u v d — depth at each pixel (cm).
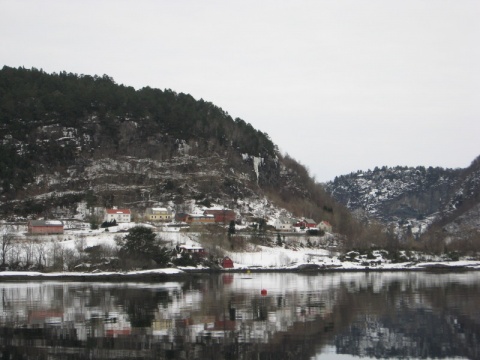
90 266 15812
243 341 6134
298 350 5762
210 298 10025
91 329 6781
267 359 5394
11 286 12950
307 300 9700
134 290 11794
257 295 10550
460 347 5931
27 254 16238
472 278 15550
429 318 7712
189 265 17988
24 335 6425
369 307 8762
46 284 13550
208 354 5541
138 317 7688
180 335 6425
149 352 5606
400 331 6756
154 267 16338
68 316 7800
